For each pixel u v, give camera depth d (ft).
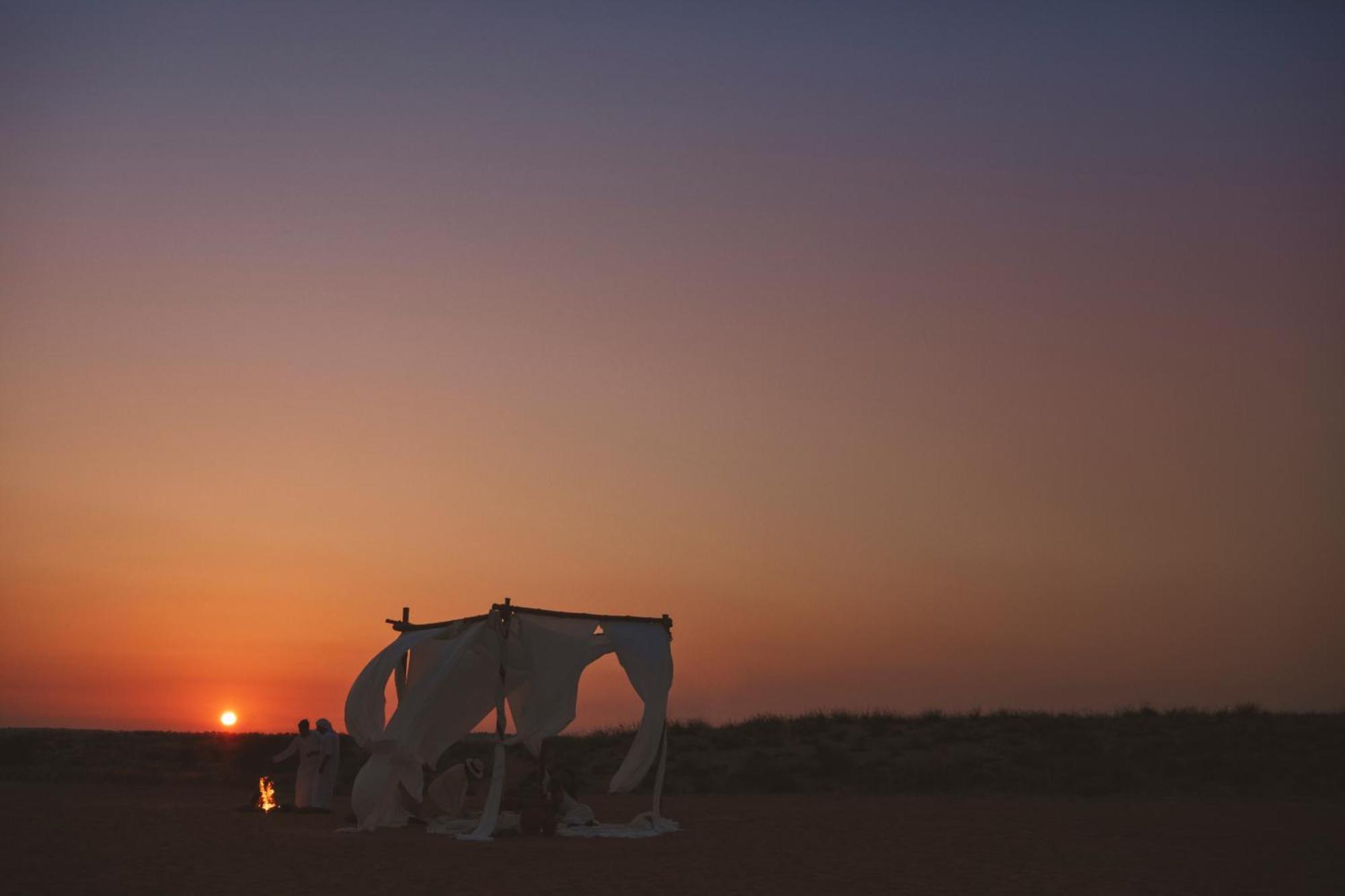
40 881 44.68
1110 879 46.93
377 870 48.14
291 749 76.79
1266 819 70.95
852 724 140.56
